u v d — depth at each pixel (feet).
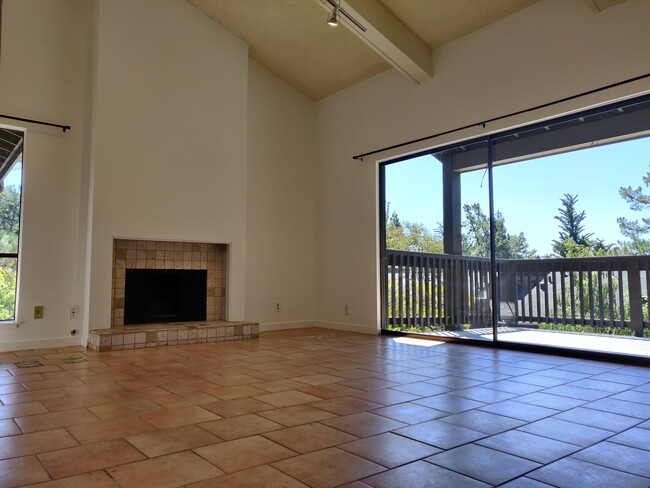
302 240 20.54
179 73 16.40
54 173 14.58
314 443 6.07
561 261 13.30
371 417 7.21
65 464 5.34
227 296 17.26
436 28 15.25
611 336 12.30
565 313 13.17
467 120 15.20
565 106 12.88
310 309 20.57
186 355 12.96
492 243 14.80
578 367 11.24
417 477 5.04
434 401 8.15
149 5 15.89
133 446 5.94
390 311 17.85
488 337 14.78
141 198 15.30
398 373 10.55
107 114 14.78
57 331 14.44
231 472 5.14
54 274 14.44
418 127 16.74
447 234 16.10
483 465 5.37
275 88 20.04
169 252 16.63
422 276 16.80
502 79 14.30
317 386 9.29
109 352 13.42
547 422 6.97
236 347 14.47
